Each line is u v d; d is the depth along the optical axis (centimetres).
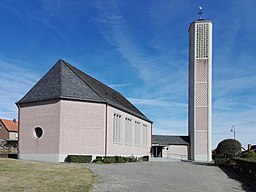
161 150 5756
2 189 1180
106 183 1476
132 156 3834
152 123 5078
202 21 5397
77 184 1380
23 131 3138
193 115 5294
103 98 3219
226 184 1678
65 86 3119
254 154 3500
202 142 5178
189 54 5628
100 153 3092
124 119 3728
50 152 2952
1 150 4491
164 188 1425
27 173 1647
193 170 2572
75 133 3002
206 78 5294
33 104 3134
